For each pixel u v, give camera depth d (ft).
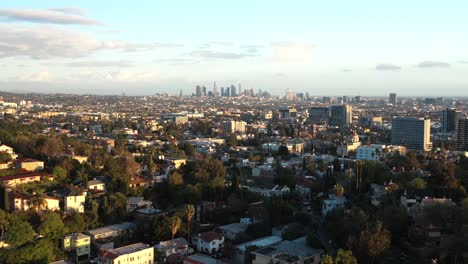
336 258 557.33
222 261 619.67
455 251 587.68
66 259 631.56
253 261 623.36
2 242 620.49
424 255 624.59
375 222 650.43
